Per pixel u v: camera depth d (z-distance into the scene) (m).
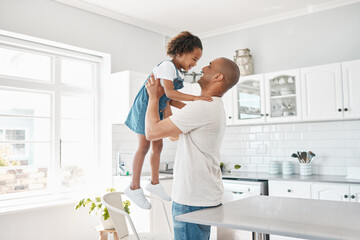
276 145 4.35
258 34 4.57
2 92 3.43
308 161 3.93
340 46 3.95
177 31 4.93
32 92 3.65
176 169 1.72
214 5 4.00
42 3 3.56
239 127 4.69
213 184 1.69
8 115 3.42
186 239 1.65
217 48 4.96
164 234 2.48
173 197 1.71
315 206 1.76
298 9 4.15
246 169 4.59
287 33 4.33
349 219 1.46
